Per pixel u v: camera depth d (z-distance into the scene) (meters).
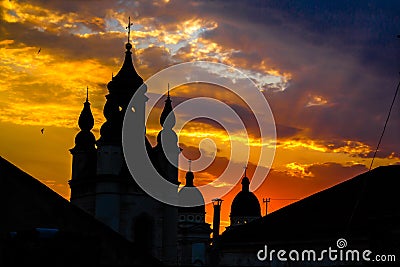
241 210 150.50
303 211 48.31
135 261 36.66
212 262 45.53
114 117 78.88
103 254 36.50
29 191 42.06
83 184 79.00
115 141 77.50
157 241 77.69
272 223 49.12
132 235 76.31
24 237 35.59
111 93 80.25
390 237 39.00
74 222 40.31
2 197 41.94
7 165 42.34
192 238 134.25
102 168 76.81
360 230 40.59
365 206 43.31
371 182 47.19
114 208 75.62
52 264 34.97
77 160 83.62
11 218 41.69
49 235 35.34
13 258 35.50
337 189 49.69
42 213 41.41
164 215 78.88
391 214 40.06
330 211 45.81
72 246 35.31
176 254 78.50
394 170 47.84
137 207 77.25
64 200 41.31
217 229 45.78
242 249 48.03
